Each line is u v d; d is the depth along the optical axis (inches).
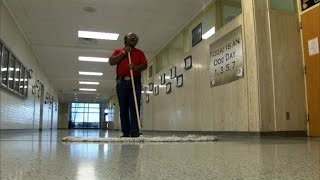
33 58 436.8
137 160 51.1
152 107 441.4
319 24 181.8
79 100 1214.3
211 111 250.5
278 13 196.2
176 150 75.9
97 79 664.4
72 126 1350.9
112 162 48.1
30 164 45.1
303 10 195.3
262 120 183.2
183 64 321.4
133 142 121.3
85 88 818.8
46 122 626.8
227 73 224.1
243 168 40.3
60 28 340.8
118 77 162.1
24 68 364.5
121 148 83.4
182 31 335.6
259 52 189.3
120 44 395.9
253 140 149.1
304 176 33.3
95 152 69.1
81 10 292.7
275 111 185.5
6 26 277.1
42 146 93.8
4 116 273.9
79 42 390.6
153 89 438.0
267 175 34.1
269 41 191.6
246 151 72.6
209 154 63.9
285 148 83.5
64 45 403.9
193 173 35.9
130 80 159.2
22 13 298.0
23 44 359.6
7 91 283.9
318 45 181.8
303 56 193.8
